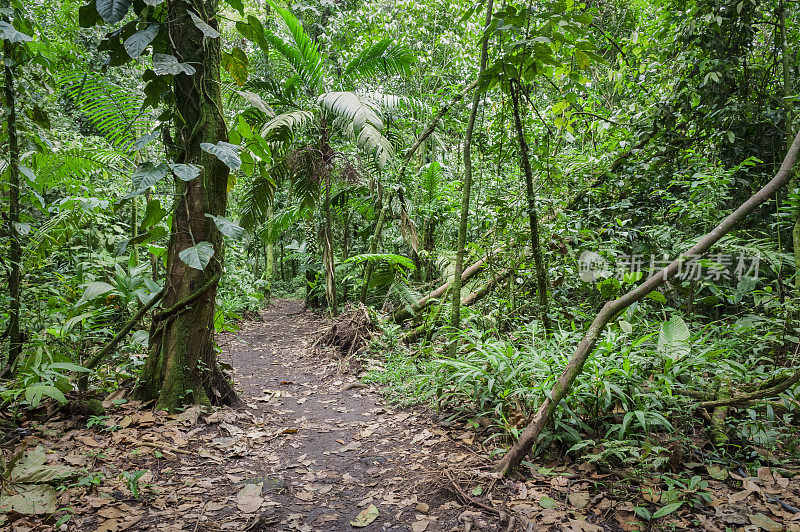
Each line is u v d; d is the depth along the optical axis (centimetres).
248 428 340
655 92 471
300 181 719
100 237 512
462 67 806
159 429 310
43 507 214
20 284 364
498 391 318
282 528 216
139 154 545
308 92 700
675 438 251
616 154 477
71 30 507
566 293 428
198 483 253
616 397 284
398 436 328
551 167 424
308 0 1037
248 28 369
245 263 992
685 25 423
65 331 337
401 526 216
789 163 233
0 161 338
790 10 402
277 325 851
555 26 318
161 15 335
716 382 294
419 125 759
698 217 372
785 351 306
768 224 402
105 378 378
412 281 728
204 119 348
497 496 232
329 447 314
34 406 265
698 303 409
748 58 411
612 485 233
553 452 270
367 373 491
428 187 738
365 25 906
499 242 462
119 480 247
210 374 363
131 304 454
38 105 359
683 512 215
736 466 249
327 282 721
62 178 453
